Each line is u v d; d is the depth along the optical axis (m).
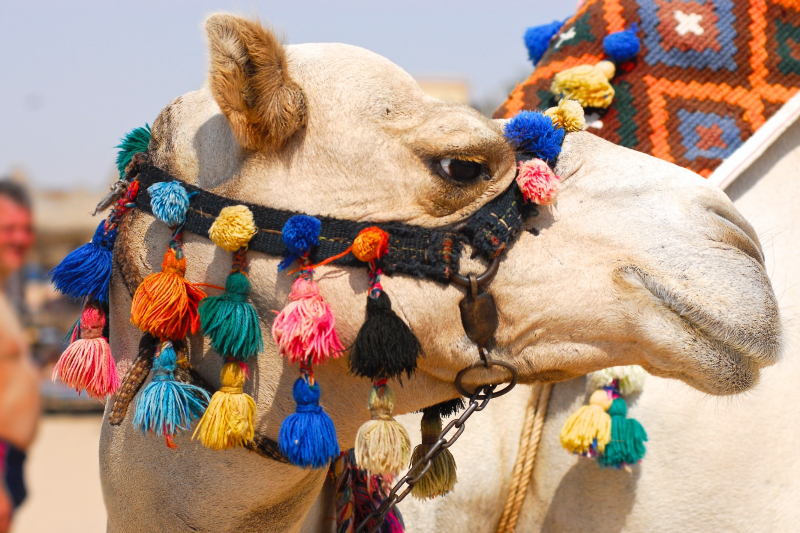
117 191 2.27
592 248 2.18
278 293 2.12
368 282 2.10
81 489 6.41
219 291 2.18
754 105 3.01
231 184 2.18
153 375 2.07
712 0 3.16
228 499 2.25
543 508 3.01
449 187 2.12
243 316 2.05
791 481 2.76
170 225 2.17
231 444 2.04
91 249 2.23
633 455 2.64
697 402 2.77
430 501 2.98
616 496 2.83
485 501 3.00
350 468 2.57
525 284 2.17
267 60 2.07
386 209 2.12
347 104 2.15
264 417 2.21
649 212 2.19
